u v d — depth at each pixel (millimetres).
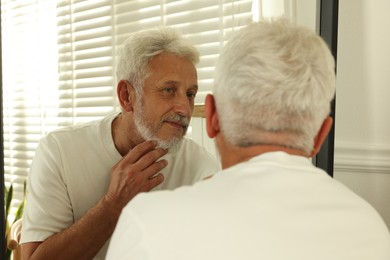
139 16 1549
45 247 1030
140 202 599
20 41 1349
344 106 1204
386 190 1181
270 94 588
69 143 1141
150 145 1062
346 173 1225
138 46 1062
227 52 631
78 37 1474
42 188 1091
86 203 1135
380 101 1164
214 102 669
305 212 564
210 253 528
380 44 1151
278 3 1297
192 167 1238
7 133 1300
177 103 1058
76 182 1122
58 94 1421
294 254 535
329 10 1162
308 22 1221
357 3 1166
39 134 1360
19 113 1329
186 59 1074
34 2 1382
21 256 1083
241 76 601
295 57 594
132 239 567
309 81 590
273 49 598
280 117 601
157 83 1047
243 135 624
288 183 586
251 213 551
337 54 1197
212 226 541
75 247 1024
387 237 617
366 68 1172
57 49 1427
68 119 1439
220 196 571
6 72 1305
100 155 1144
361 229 583
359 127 1193
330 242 555
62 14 1439
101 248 1105
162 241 543
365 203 626
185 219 551
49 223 1074
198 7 1486
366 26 1162
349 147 1208
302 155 636
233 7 1421
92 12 1490
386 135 1165
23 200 1240
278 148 619
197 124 1337
